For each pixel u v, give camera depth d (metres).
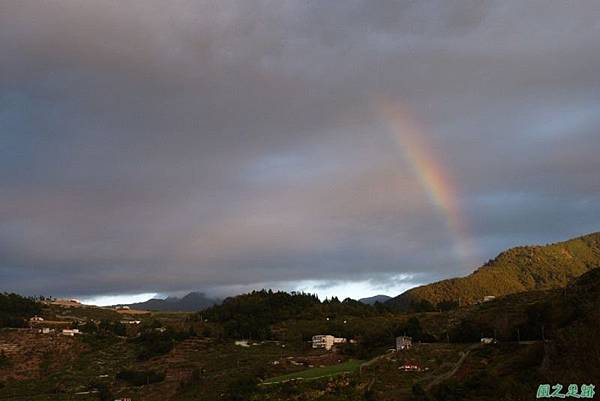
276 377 139.38
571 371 86.00
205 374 166.62
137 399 149.88
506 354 115.50
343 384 117.62
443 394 96.69
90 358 199.62
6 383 173.75
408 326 173.00
